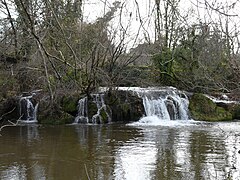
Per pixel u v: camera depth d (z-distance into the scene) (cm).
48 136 1623
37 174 1032
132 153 1269
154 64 2325
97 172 1047
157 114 2242
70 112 2155
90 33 1788
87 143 1452
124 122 2145
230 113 2319
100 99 2191
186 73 1452
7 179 984
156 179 977
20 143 1459
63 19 1268
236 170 1049
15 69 2031
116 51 2006
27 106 2202
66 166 1111
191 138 1552
